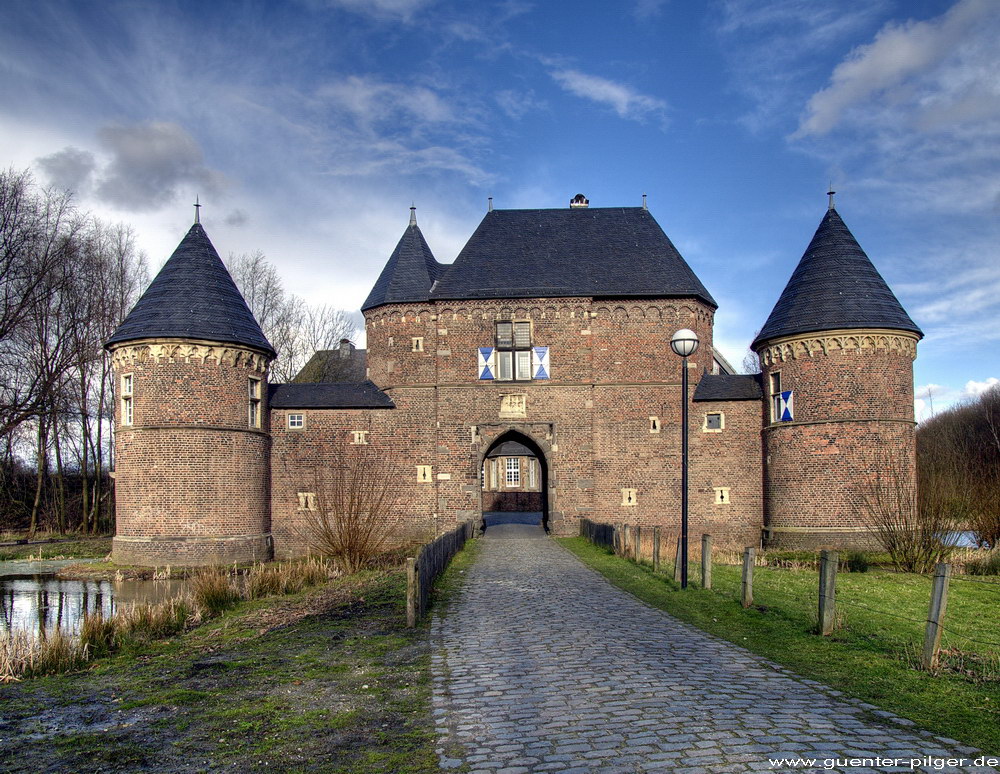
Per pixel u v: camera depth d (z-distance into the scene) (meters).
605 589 15.25
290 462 31.94
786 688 7.77
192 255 29.92
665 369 32.88
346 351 60.41
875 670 8.52
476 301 33.12
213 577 17.56
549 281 33.34
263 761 6.13
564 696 7.59
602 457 32.59
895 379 28.73
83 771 6.07
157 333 27.89
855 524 28.39
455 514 32.38
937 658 8.66
